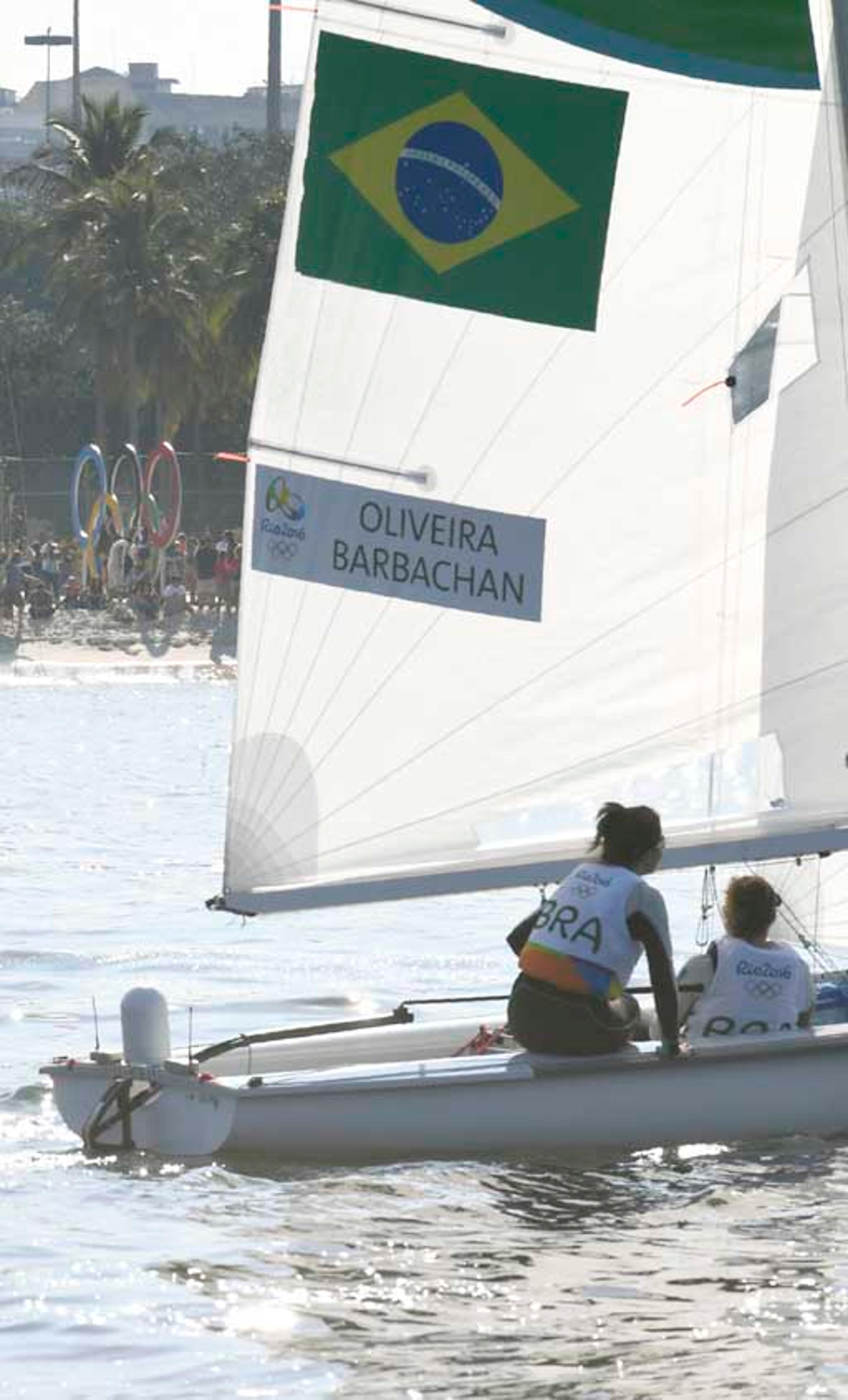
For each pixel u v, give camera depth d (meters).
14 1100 41.94
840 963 47.47
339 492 40.47
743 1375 25.67
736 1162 36.22
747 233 39.75
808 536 39.62
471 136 40.03
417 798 40.59
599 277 40.03
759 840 39.47
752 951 38.72
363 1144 36.88
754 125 39.66
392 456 40.44
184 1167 36.31
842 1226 32.16
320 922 71.50
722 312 39.84
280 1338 27.31
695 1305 28.42
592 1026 37.28
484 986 57.78
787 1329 27.38
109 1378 25.97
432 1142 36.88
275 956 63.47
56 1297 29.08
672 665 40.19
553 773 40.50
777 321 39.72
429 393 40.34
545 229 40.09
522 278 40.09
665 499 40.12
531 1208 33.44
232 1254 31.06
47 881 81.75
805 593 39.62
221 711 188.25
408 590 40.47
